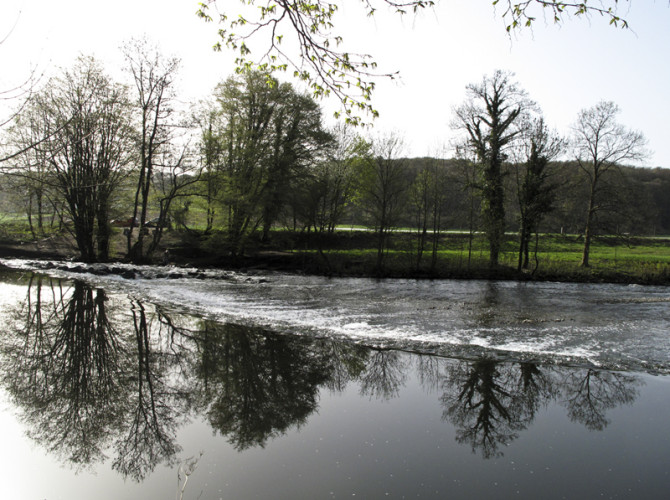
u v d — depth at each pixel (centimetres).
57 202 3123
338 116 618
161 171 3353
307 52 573
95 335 1391
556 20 466
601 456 649
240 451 655
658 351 1230
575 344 1291
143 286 2302
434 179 3312
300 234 3966
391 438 704
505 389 969
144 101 3191
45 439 698
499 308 1869
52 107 2417
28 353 1196
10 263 3144
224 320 1579
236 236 3484
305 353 1218
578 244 5059
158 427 747
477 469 601
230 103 3469
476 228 3391
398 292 2344
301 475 577
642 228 3875
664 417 810
